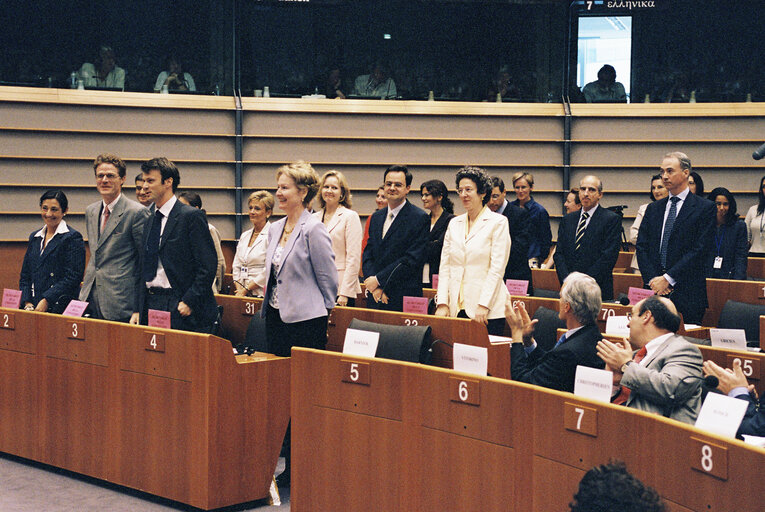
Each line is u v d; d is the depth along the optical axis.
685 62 10.71
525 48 10.98
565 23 10.87
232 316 5.44
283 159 10.42
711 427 2.34
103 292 4.87
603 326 4.98
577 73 10.88
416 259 5.21
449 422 2.89
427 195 5.98
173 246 4.39
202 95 10.36
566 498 2.52
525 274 6.09
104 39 10.12
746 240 6.70
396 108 10.60
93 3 10.05
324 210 5.43
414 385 3.01
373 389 3.14
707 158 10.59
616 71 10.82
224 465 3.78
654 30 10.72
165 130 10.14
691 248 5.19
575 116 10.70
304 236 4.04
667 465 2.22
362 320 4.37
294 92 10.65
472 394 2.81
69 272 5.52
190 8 10.34
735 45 10.64
